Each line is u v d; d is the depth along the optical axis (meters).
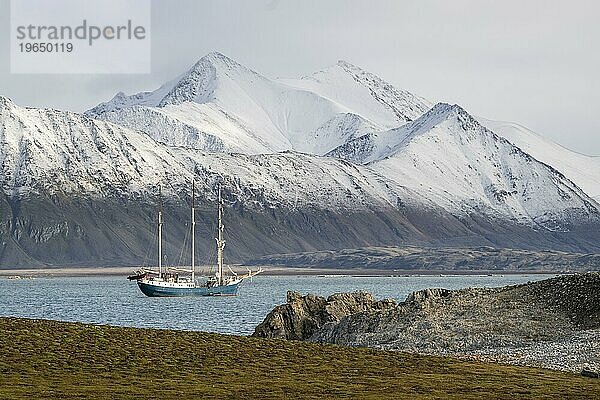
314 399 68.00
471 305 126.38
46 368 78.19
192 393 69.62
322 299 142.88
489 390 73.00
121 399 66.00
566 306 122.19
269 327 137.12
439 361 89.50
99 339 90.44
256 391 71.19
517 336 112.38
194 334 97.81
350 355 90.81
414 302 130.25
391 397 69.25
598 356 91.88
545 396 70.31
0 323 94.31
